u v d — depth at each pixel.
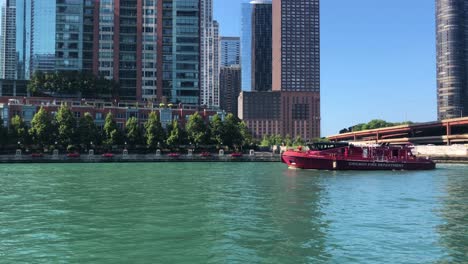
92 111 147.12
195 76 193.38
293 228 25.31
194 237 23.02
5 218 28.17
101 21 186.50
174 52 192.25
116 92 180.38
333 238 22.84
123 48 189.00
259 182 54.12
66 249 20.53
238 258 19.17
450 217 29.14
